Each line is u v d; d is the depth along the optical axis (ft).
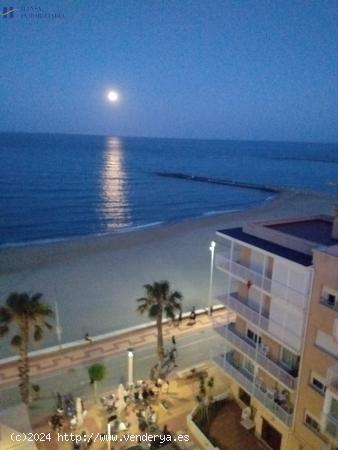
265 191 501.15
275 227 83.87
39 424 83.30
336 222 74.43
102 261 202.28
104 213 341.41
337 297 60.70
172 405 89.15
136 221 321.73
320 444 64.54
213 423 83.30
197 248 226.99
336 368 56.90
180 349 114.73
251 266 81.46
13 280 173.68
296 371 72.59
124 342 118.01
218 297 88.48
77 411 82.02
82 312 141.59
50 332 125.49
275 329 74.13
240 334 86.89
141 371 104.22
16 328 125.39
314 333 64.39
